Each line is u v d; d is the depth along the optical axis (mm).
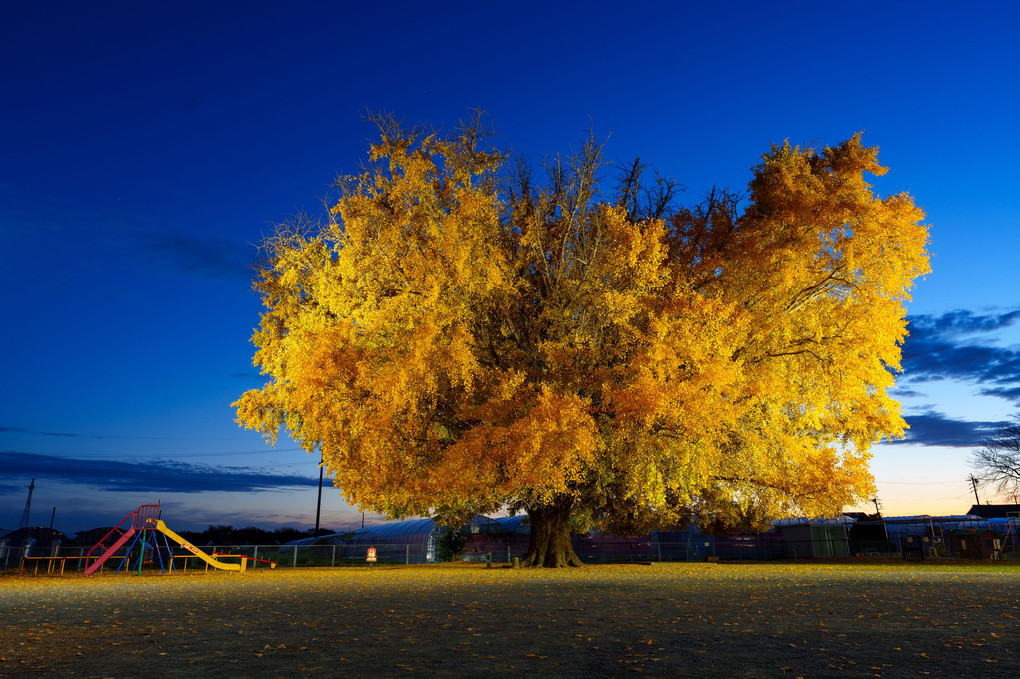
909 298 25797
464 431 25953
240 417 28109
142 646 7996
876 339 25688
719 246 28797
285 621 10539
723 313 23906
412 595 15969
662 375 23562
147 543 31781
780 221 26672
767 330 26500
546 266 27375
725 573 25328
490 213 27172
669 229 30078
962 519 45219
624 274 25312
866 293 26188
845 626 9117
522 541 47875
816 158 27828
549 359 24984
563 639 8180
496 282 25250
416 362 23875
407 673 6125
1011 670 5984
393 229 27016
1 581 24719
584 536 49312
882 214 25000
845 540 45531
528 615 11039
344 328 25656
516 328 27797
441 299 25328
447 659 6848
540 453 23141
